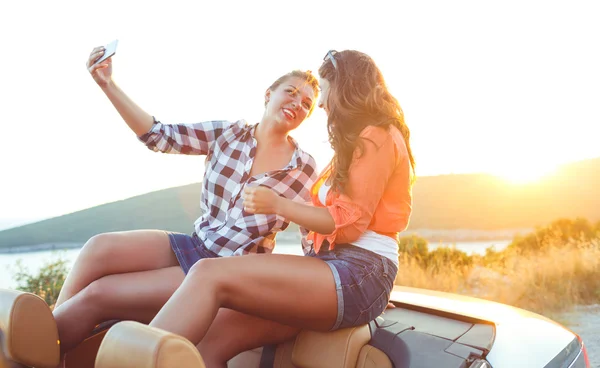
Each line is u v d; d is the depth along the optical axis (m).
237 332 1.72
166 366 1.13
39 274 5.68
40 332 1.57
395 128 1.82
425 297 2.16
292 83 2.34
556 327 1.86
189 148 2.40
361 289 1.68
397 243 1.87
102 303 1.88
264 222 2.22
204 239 2.21
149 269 2.11
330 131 1.81
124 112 2.28
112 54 2.11
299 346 1.75
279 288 1.59
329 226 1.70
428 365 1.52
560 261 7.15
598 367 4.20
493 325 1.78
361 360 1.68
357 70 1.82
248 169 2.30
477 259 8.29
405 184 1.81
